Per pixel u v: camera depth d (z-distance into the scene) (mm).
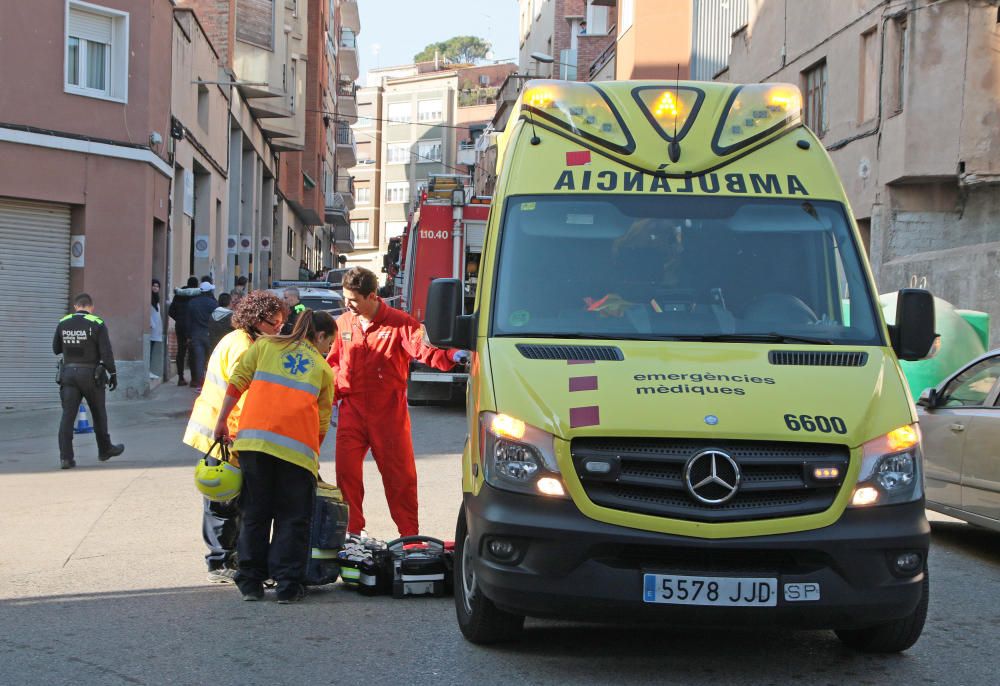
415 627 6555
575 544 5270
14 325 19422
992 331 16547
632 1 34375
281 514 7195
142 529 9344
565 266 6473
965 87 19484
